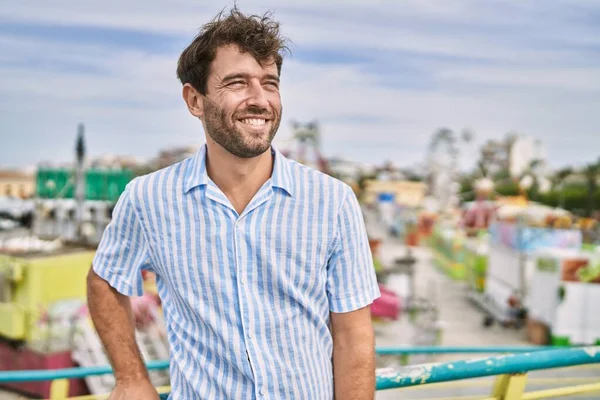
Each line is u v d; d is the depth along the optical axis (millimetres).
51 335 17672
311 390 2145
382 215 70688
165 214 2137
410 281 31391
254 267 2092
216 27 2125
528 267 28562
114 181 25562
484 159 80875
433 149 70938
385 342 25562
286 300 2117
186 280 2123
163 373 14664
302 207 2109
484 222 49562
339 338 2254
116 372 2312
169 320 2248
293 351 2121
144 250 2246
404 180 111062
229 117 2072
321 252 2127
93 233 24422
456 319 29656
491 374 2578
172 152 80188
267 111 2102
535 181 85688
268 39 2123
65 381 3879
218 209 2102
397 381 2506
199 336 2143
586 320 23719
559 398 3379
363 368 2217
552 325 23812
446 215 57406
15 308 17828
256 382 2074
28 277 17906
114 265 2270
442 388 4320
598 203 81250
